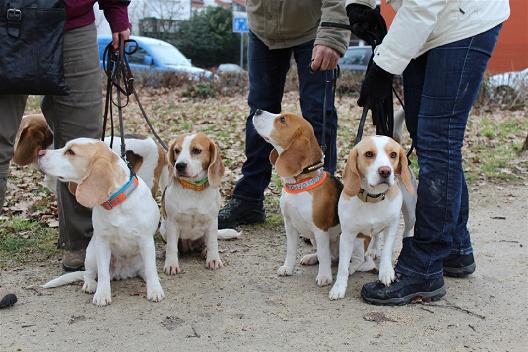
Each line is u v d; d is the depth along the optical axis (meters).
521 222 4.73
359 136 3.34
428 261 3.13
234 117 11.55
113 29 3.62
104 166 3.03
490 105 13.22
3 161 3.18
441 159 3.04
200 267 3.79
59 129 3.51
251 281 3.53
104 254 3.19
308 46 4.16
